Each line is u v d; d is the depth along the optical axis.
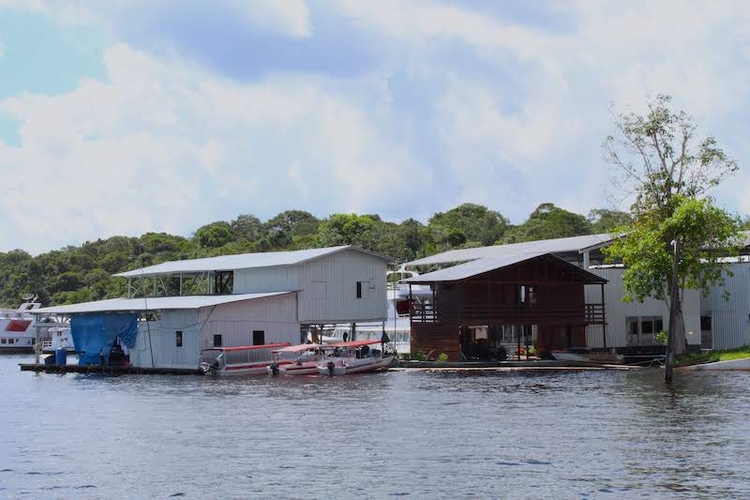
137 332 82.31
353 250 85.69
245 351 76.19
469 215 198.50
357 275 86.06
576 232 162.38
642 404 50.94
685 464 35.00
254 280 87.44
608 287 85.69
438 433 41.91
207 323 76.88
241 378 71.88
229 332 78.12
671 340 63.22
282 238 165.75
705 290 80.31
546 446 38.56
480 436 41.03
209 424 45.81
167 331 79.56
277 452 38.22
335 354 75.62
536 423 44.41
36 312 91.50
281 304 81.19
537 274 81.38
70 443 41.62
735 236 77.25
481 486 32.16
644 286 76.00
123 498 31.81
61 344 119.25
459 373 73.00
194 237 183.50
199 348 76.44
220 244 173.12
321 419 46.66
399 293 95.50
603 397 54.41
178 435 42.84
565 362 78.44
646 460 35.72
